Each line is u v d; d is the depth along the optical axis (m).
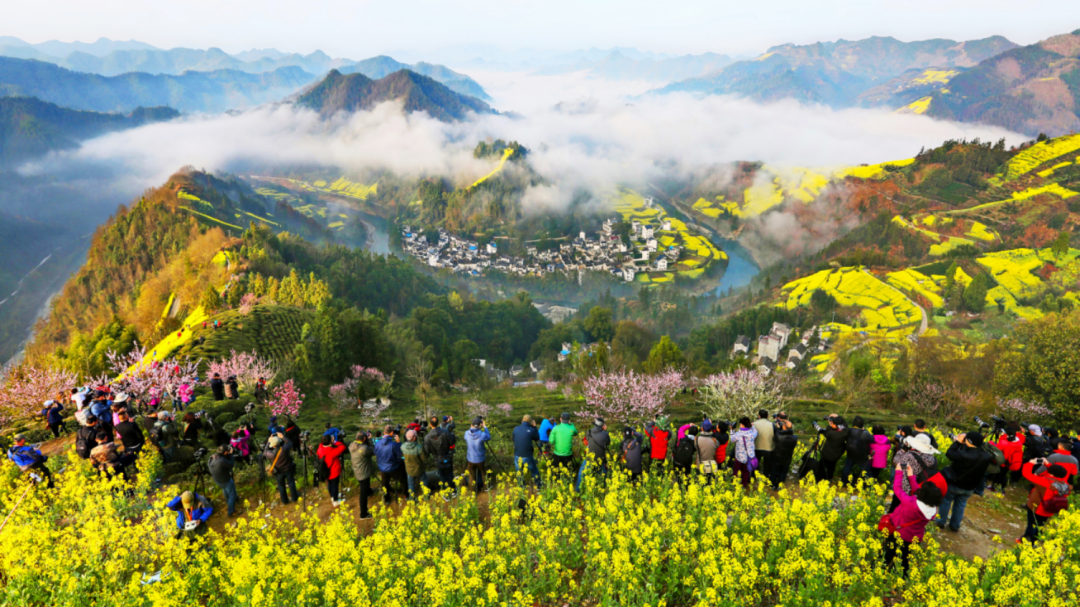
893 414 41.47
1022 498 13.04
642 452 13.91
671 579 8.73
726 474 12.77
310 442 23.69
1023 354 54.06
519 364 140.38
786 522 9.60
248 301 94.81
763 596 8.86
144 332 93.69
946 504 10.98
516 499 12.28
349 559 10.04
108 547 10.84
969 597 7.50
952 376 57.25
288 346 64.81
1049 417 47.19
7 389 29.91
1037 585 7.95
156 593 8.66
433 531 11.04
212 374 37.38
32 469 14.34
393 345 87.25
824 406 43.56
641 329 148.50
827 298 172.12
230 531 11.85
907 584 8.53
